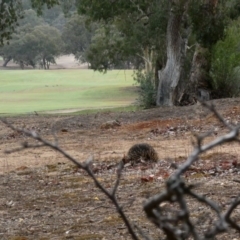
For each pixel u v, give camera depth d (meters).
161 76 66.38
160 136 33.41
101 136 35.59
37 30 197.25
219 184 16.61
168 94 65.81
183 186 3.52
